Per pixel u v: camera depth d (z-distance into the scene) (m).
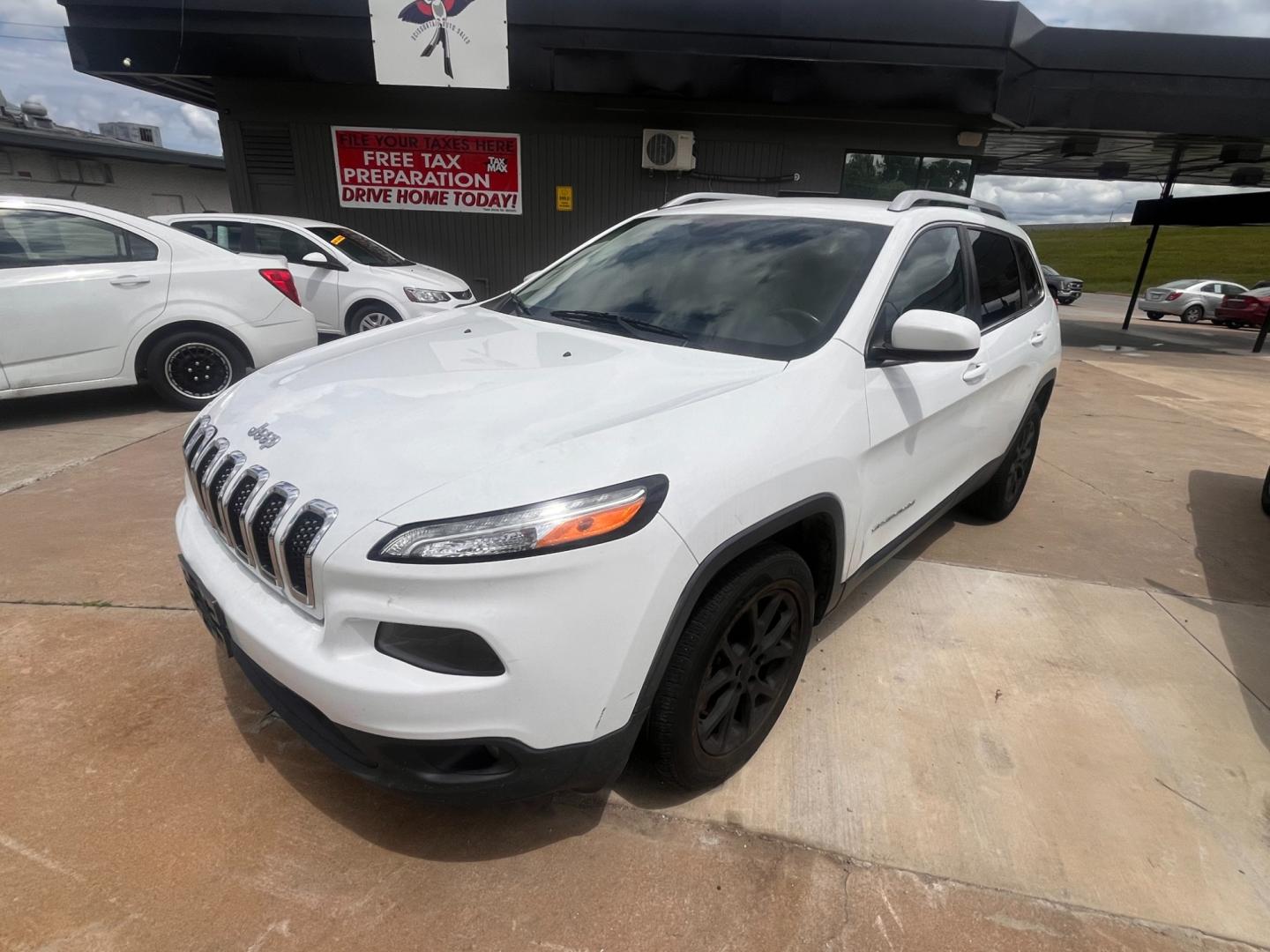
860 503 2.40
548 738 1.66
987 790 2.24
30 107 19.50
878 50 9.15
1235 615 3.38
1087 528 4.38
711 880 1.89
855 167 10.48
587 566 1.61
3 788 2.05
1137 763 2.39
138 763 2.17
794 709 2.56
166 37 8.88
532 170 10.30
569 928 1.75
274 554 1.74
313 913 1.75
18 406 6.07
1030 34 9.32
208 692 2.48
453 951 1.68
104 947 1.64
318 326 8.04
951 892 1.89
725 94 9.30
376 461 1.75
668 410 1.94
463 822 2.03
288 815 2.02
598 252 3.26
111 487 4.22
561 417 1.90
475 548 1.55
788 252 2.76
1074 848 2.05
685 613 1.78
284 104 9.82
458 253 10.62
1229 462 5.98
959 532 4.22
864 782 2.24
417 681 1.58
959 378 2.98
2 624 2.82
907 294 2.72
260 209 10.28
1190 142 11.73
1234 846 2.08
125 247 5.43
